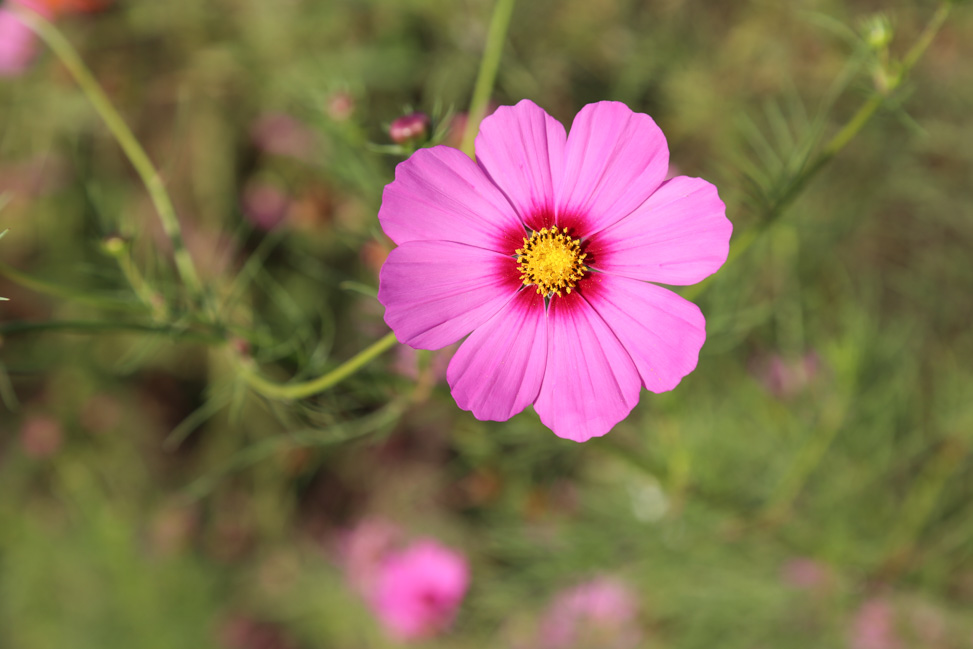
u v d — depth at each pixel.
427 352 0.56
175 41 0.90
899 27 0.81
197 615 0.95
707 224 0.50
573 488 0.72
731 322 0.64
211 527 0.92
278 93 0.88
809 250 0.76
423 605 0.73
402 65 0.84
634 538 0.69
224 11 0.89
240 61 0.88
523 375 0.51
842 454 0.71
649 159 0.50
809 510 0.71
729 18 0.85
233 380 0.58
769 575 0.71
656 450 0.66
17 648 0.99
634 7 0.85
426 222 0.51
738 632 0.72
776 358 0.72
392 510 0.88
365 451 0.87
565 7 0.84
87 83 0.58
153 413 0.94
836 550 0.69
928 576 0.71
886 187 0.80
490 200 0.51
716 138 0.82
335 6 0.86
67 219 0.93
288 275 0.88
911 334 0.80
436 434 0.86
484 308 0.51
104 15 0.87
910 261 0.82
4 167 0.93
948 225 0.81
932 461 0.73
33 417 0.93
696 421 0.70
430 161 0.51
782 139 0.71
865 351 0.68
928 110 0.80
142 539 0.96
